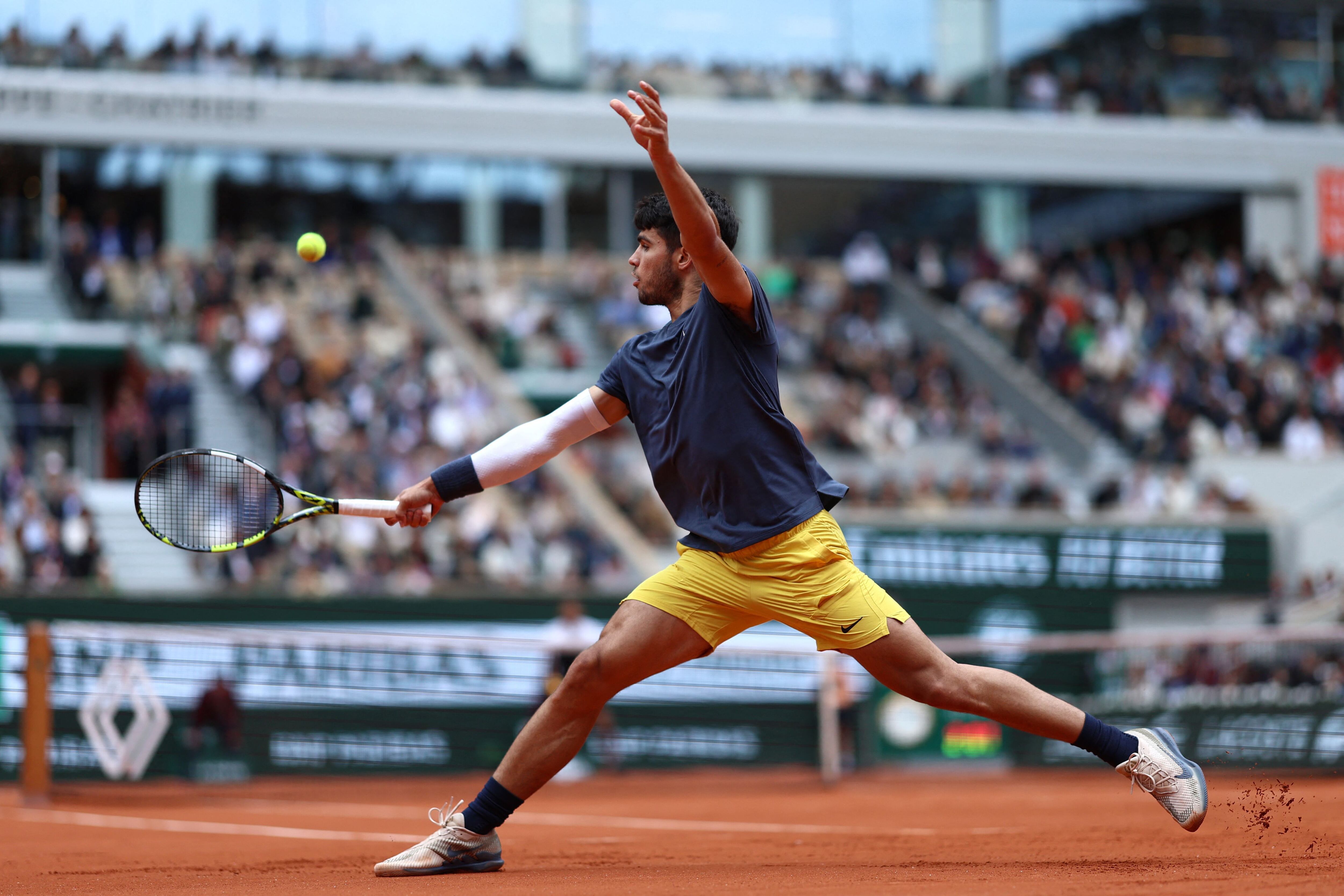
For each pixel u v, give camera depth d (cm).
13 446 2175
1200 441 2573
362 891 421
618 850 611
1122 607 2197
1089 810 919
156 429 2112
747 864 509
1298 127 3284
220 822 991
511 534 1956
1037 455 2539
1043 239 3275
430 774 1666
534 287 2819
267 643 1563
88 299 2528
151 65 2719
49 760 1370
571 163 2948
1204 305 2962
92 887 475
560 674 1623
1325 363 2823
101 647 1579
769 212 3116
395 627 1709
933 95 3145
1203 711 1683
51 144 2642
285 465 1964
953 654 2047
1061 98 3195
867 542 2066
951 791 1320
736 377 450
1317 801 894
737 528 454
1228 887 377
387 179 2906
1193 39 3272
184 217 2769
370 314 2536
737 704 1738
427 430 2203
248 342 2314
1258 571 2234
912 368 2695
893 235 3200
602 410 480
